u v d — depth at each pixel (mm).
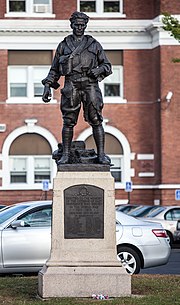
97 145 14891
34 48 43156
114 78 43531
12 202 42719
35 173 43000
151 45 43281
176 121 41531
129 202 41844
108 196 14609
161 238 18766
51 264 14352
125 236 18406
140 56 43438
